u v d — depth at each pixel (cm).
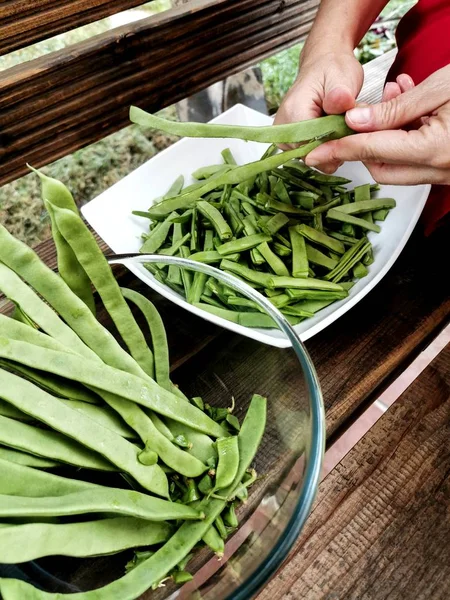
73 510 36
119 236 79
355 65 72
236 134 54
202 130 54
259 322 55
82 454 41
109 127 97
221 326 56
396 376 63
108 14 86
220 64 107
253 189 80
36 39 81
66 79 86
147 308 54
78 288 48
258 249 70
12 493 39
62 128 91
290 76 158
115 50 89
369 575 48
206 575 41
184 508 41
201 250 75
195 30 99
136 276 63
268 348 52
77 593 37
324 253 73
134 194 82
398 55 90
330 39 75
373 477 54
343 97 55
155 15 95
